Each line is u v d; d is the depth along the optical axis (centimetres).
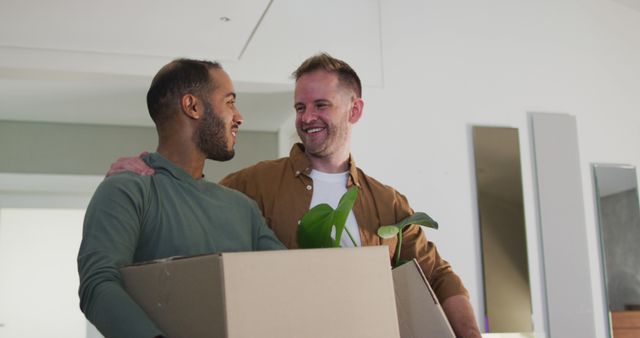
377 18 418
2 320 485
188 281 98
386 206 192
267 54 388
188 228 125
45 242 502
